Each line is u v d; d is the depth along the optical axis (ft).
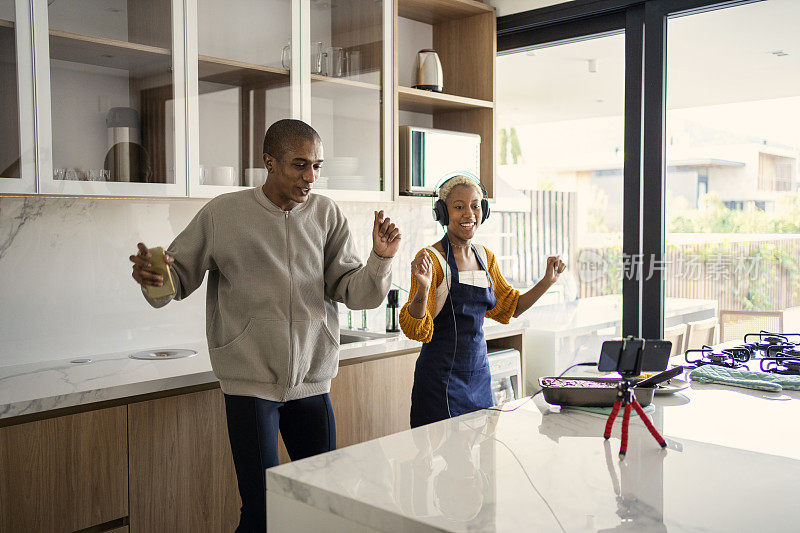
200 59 8.50
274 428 6.97
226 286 7.06
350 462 4.04
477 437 4.56
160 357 8.57
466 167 12.08
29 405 6.31
